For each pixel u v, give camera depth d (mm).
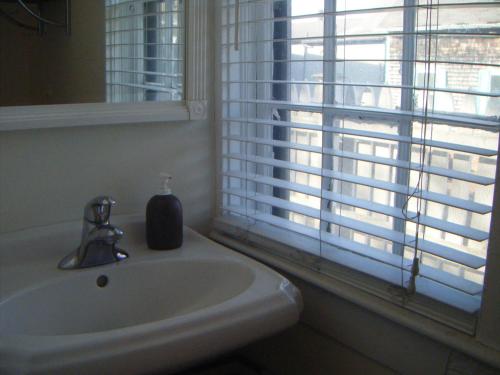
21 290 1185
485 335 1035
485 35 1003
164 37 1481
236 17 1473
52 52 1342
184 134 1571
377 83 1275
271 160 1494
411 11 1183
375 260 1254
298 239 1457
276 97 1576
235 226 1582
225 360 1514
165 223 1407
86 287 1280
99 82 1396
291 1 1487
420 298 1165
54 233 1360
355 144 1360
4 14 1291
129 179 1497
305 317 1416
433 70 1150
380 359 1241
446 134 1164
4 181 1316
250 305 1096
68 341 931
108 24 1399
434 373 1134
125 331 965
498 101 1056
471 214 1155
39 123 1312
